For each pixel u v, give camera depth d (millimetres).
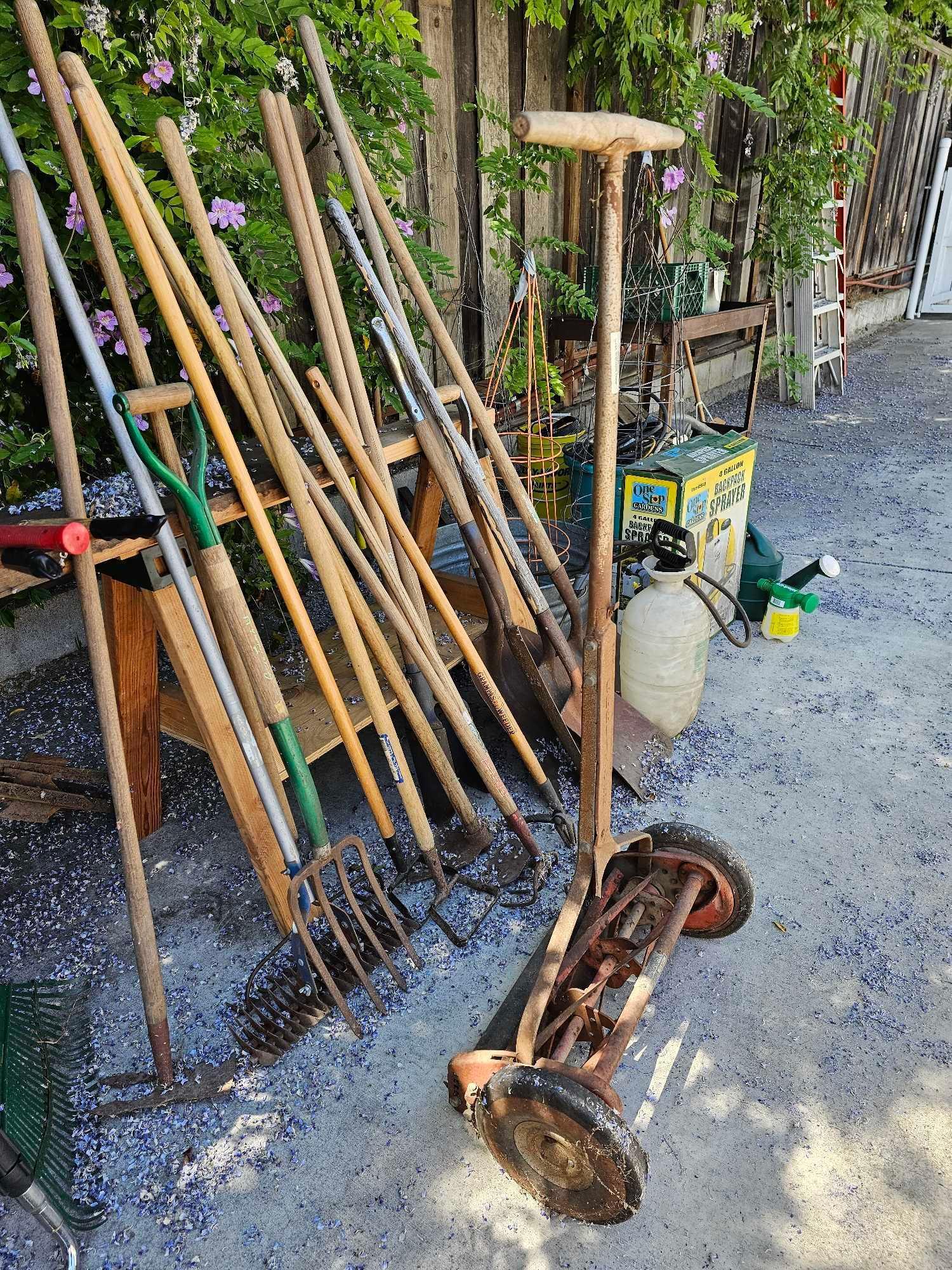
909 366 8695
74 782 2629
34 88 1923
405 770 2088
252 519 1854
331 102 2094
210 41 2359
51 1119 1637
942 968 2062
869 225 9688
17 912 2283
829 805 2607
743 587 3703
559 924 1696
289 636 3408
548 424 4066
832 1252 1512
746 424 5613
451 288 4320
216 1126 1744
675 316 4262
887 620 3727
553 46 4586
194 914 2275
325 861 1854
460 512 2330
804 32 5508
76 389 2652
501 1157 1559
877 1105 1754
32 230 1520
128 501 1929
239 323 1808
